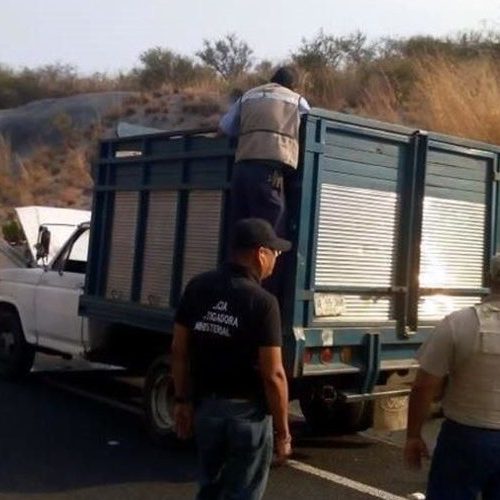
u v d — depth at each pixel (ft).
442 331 25.02
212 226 35.65
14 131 152.15
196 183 36.17
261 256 25.85
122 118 140.46
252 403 25.64
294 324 33.68
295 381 35.42
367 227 35.22
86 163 130.41
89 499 32.17
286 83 34.30
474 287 37.81
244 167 33.71
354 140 34.88
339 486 33.78
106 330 40.96
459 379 24.98
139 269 38.24
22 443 37.09
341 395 35.01
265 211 33.47
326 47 130.62
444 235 37.06
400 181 35.96
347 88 98.12
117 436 38.27
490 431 24.72
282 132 33.40
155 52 189.26
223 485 26.04
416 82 81.20
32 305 44.93
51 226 48.65
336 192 34.53
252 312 25.38
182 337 26.09
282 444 25.67
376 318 35.55
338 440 38.65
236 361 25.46
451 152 37.09
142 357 39.47
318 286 34.22
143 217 38.24
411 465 25.38
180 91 143.54
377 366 35.19
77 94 185.68
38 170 132.67
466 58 94.32
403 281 36.04
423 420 25.31
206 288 25.79
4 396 43.62
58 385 46.09
